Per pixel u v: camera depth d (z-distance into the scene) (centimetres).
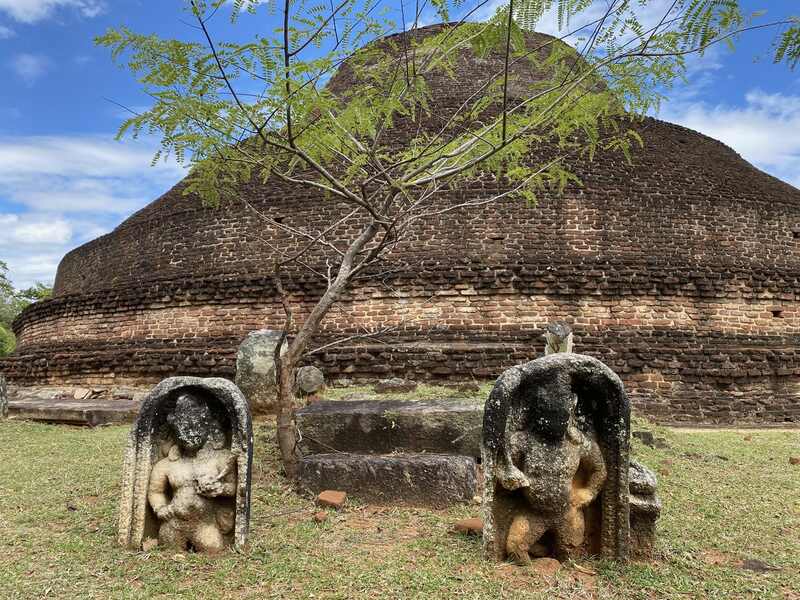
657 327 1263
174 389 444
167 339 1358
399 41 617
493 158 636
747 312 1314
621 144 678
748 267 1351
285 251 1374
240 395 440
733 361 1159
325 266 1311
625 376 1150
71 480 628
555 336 1066
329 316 1274
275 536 460
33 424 1001
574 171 1407
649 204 1412
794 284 1351
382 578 382
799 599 366
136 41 456
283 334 617
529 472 401
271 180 1476
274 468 654
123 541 432
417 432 652
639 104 552
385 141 1406
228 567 398
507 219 1348
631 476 424
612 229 1376
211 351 1226
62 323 1536
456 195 1352
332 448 661
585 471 410
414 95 616
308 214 1378
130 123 502
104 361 1306
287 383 605
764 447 855
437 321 1248
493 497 407
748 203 1490
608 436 407
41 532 472
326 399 883
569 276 1255
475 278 1256
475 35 529
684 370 1151
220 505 433
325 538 460
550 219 1357
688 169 1525
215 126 504
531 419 408
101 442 827
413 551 431
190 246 1479
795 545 460
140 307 1408
